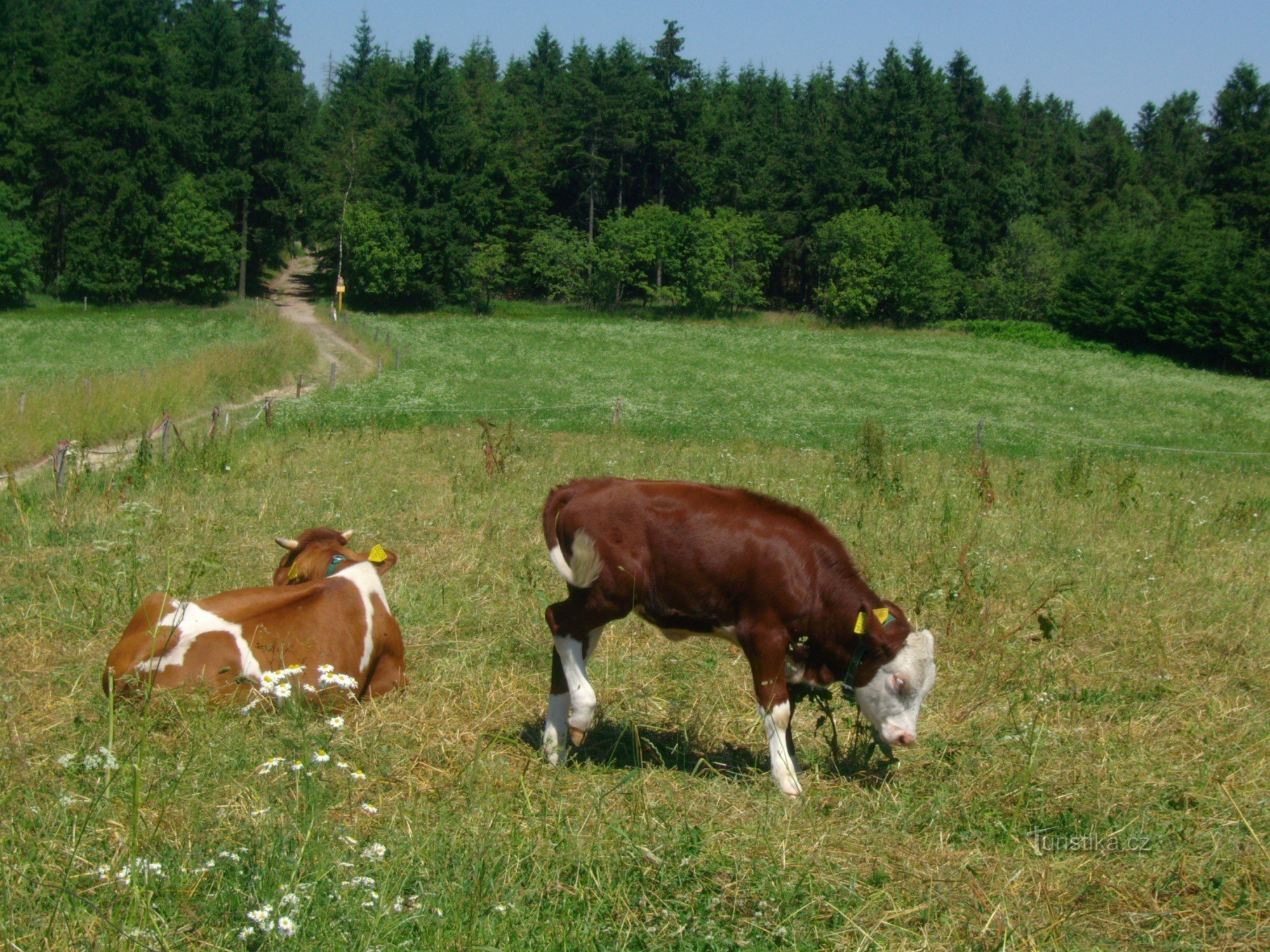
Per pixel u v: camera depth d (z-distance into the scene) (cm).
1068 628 847
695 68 9100
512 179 8450
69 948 354
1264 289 6047
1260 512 1395
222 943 361
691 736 627
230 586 846
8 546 952
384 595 682
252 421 2103
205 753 506
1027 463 2048
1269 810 529
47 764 500
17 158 7050
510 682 681
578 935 388
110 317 5897
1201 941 418
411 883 415
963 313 8538
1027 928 417
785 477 1619
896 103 9025
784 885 432
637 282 8312
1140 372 5475
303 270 9244
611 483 572
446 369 3875
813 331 7338
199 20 8900
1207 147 10612
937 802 528
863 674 545
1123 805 534
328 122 10075
